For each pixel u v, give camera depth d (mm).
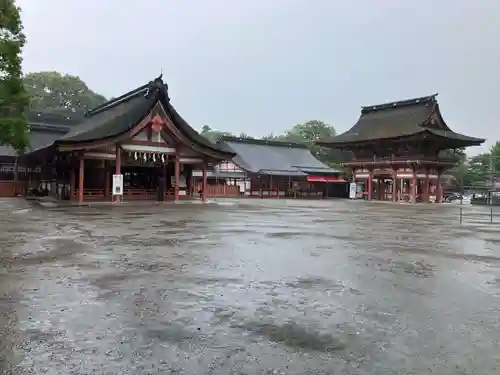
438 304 6695
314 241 13898
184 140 37469
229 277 8273
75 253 10672
